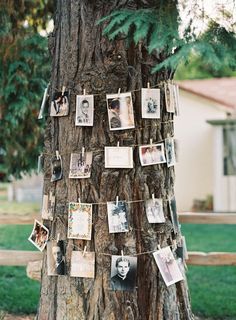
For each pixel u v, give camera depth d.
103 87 3.28
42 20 6.54
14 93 6.29
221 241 9.81
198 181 14.80
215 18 2.94
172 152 3.49
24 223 4.84
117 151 3.27
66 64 3.39
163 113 3.42
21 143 6.86
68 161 3.37
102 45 3.28
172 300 3.37
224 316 5.11
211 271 7.00
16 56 6.29
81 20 3.34
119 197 3.27
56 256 3.37
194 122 14.84
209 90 16.58
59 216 3.38
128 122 3.27
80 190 3.30
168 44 2.78
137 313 3.25
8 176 7.55
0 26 6.08
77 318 3.28
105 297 3.24
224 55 2.75
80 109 3.30
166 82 3.43
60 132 3.42
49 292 3.44
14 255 4.69
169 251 3.36
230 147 14.16
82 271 3.27
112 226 3.24
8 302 5.39
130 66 3.29
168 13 2.92
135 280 3.24
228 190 14.09
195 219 4.59
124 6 3.25
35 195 18.61
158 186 3.35
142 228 3.29
